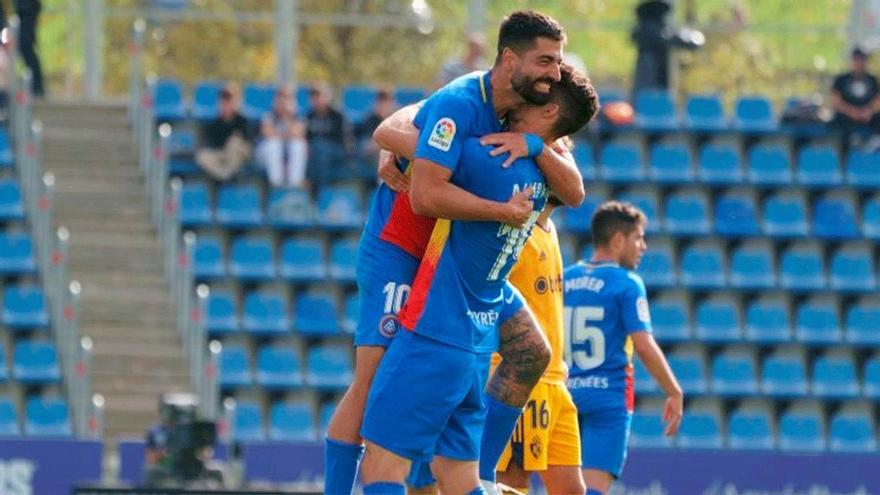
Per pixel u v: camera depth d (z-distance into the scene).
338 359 51.19
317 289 52.88
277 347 51.22
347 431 19.95
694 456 44.72
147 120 54.47
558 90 19.47
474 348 19.61
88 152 55.31
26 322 49.66
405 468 19.50
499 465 24.98
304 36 64.88
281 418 49.09
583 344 28.31
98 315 50.41
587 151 56.94
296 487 42.78
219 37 64.44
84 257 51.81
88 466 42.84
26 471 42.69
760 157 57.62
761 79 66.00
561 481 25.44
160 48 63.78
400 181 19.64
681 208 56.25
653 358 28.02
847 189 57.47
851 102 58.25
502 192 19.08
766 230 56.31
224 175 53.81
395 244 19.81
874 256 56.62
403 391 19.31
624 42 69.50
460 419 20.08
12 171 53.81
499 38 19.12
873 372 53.53
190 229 53.34
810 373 54.06
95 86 58.72
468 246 19.33
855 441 51.84
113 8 59.56
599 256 28.70
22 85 56.06
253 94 58.62
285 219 53.72
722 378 52.78
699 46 58.75
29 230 52.25
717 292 54.56
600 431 28.28
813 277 55.50
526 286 24.52
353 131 55.31
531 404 24.69
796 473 45.12
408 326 19.38
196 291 51.88
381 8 65.12
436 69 65.38
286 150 54.16
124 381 49.03
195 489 33.47
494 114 19.25
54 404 47.69
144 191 54.16
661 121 58.00
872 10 61.88
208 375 46.31
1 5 56.53
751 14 71.06
